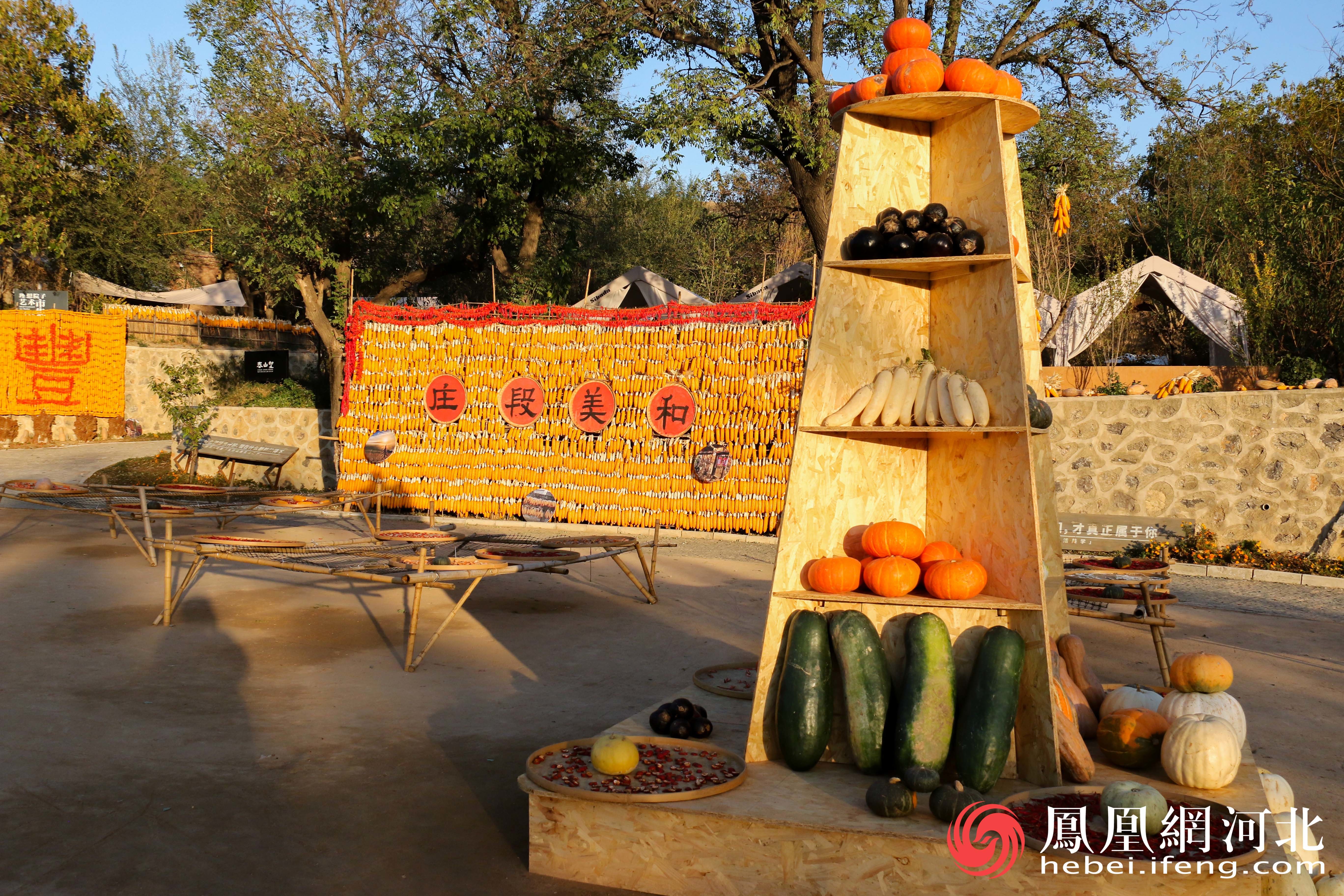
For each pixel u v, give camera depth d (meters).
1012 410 4.29
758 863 3.50
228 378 24.98
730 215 29.61
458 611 7.45
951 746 4.01
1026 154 17.81
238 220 20.17
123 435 22.39
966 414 4.21
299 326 29.36
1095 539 12.08
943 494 4.69
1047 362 18.58
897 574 4.24
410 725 5.52
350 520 14.39
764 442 13.26
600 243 27.00
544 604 9.20
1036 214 19.42
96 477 16.67
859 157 4.68
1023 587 4.20
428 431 14.90
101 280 29.06
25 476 16.56
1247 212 18.27
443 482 14.80
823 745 4.08
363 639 7.64
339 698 6.03
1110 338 18.66
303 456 17.34
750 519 13.31
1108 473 12.28
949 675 4.04
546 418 14.34
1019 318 4.29
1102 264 22.67
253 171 17.73
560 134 19.66
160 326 26.72
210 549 7.54
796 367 13.11
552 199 21.95
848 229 4.63
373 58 18.88
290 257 19.20
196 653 7.03
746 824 3.51
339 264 19.22
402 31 18.53
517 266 21.31
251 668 6.68
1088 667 4.82
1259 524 11.51
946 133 4.71
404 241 22.19
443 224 23.70
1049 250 17.78
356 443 15.16
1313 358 14.17
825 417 4.57
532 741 5.27
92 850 3.81
